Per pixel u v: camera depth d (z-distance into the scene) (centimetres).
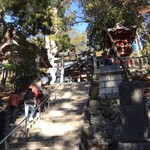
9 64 1359
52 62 2152
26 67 1399
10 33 1452
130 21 1981
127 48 1941
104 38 2014
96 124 957
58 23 1628
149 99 1058
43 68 1931
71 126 883
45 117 979
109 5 1574
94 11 1526
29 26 1517
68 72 1972
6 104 1242
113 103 1071
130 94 559
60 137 824
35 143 806
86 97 1153
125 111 555
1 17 1430
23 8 1452
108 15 1909
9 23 1483
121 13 1878
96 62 1432
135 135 539
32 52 1436
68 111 1002
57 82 1566
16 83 1509
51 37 1695
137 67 1609
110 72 1176
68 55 1772
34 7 1449
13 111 997
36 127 909
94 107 1048
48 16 1530
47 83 1427
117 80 1171
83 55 1878
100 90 1162
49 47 2256
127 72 1304
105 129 940
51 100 1142
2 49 1440
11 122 980
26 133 861
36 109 988
